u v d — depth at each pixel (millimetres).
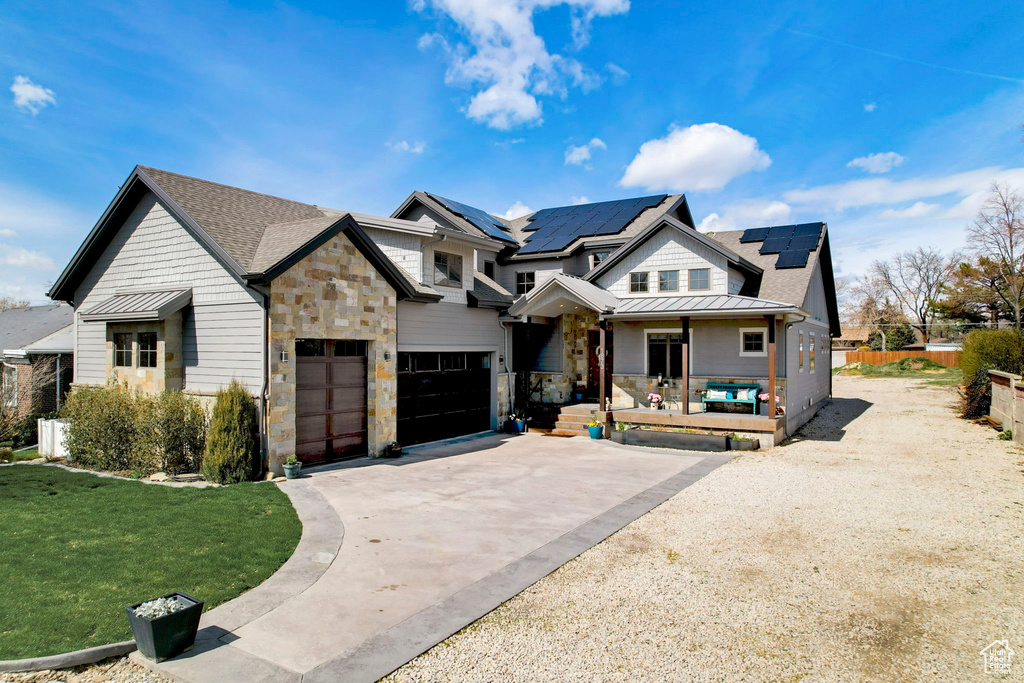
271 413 10781
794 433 16562
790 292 16562
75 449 12344
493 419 17359
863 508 9070
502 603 5844
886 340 51125
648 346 17672
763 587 6238
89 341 14633
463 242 15695
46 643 4820
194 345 12000
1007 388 15711
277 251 11141
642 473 11664
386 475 11344
